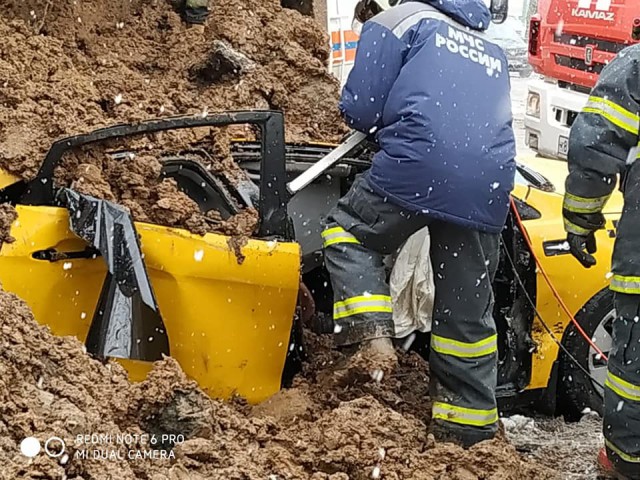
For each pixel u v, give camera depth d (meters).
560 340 4.46
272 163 3.89
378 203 3.62
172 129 3.85
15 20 4.98
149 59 5.66
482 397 3.74
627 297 3.69
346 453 3.39
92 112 4.60
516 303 4.38
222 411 3.50
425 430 3.74
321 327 4.42
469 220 3.59
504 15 5.11
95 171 3.86
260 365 3.89
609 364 3.81
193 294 3.74
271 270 3.81
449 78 3.57
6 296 3.37
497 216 3.66
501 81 3.73
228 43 5.67
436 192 3.54
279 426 3.57
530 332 4.39
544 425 4.46
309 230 4.46
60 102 4.50
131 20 5.84
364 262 3.69
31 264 3.61
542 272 4.36
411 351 4.43
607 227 4.53
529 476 3.77
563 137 8.37
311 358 4.20
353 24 4.06
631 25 7.74
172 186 3.87
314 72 5.68
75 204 3.66
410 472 3.46
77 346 3.35
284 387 4.04
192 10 5.96
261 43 5.73
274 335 3.89
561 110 8.41
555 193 4.69
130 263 3.54
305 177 3.90
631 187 3.68
